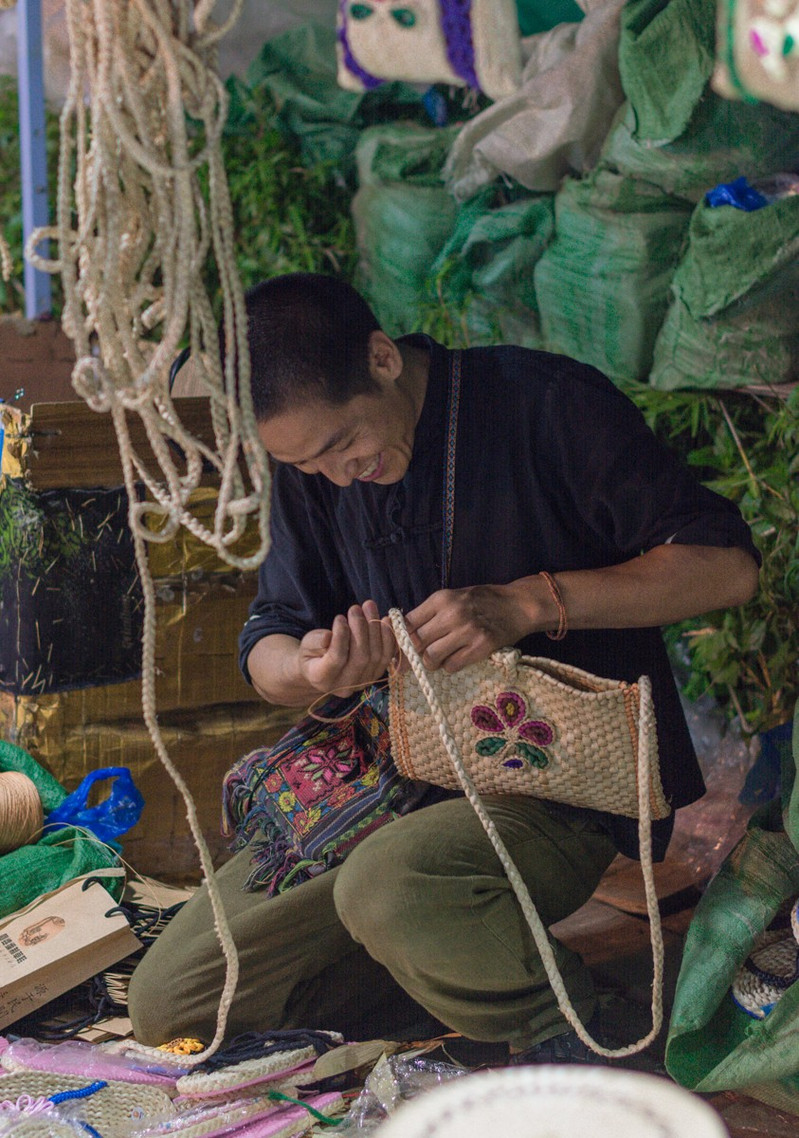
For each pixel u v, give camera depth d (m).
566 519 1.82
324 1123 1.71
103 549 2.45
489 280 3.33
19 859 2.23
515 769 1.77
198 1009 1.87
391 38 3.48
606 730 1.69
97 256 1.06
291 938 1.87
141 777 2.54
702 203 2.72
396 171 3.73
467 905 1.69
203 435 2.45
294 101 4.14
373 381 1.66
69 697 2.47
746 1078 1.59
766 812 1.95
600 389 1.80
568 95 3.05
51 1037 1.97
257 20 4.25
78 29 1.01
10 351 3.25
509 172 3.18
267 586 2.05
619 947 2.27
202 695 2.57
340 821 1.92
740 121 2.73
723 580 1.72
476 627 1.63
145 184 1.09
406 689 1.79
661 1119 0.44
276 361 1.58
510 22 3.38
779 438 2.68
